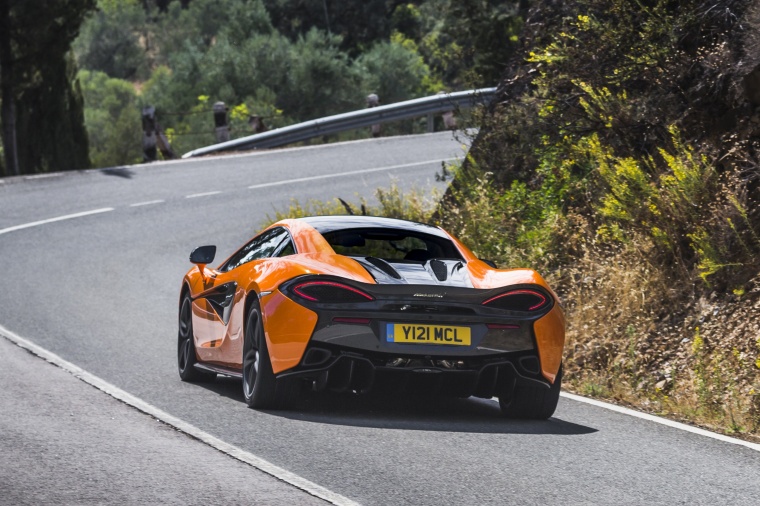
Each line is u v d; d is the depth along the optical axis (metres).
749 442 12.56
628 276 18.81
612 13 23.16
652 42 22.12
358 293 12.42
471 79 28.38
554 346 13.03
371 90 88.94
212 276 15.56
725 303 17.31
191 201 42.34
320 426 12.14
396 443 11.38
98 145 97.50
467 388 12.87
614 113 21.95
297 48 89.31
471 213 24.17
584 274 20.36
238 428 11.87
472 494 9.40
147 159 56.94
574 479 10.16
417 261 13.62
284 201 41.50
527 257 22.27
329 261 13.10
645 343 17.44
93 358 17.69
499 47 58.75
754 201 18.62
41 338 19.88
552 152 24.36
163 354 18.53
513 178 25.81
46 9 52.59
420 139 58.91
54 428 11.45
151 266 30.97
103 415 12.34
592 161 22.73
